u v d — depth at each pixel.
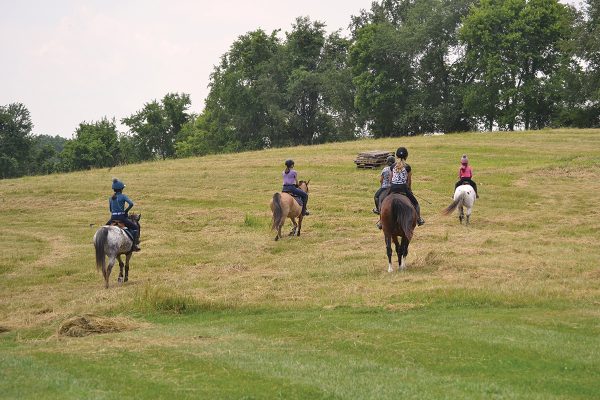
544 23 64.12
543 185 32.19
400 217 16.42
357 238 22.92
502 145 44.81
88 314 13.48
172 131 103.06
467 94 65.94
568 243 20.31
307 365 9.49
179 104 101.00
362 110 73.69
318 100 80.00
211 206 30.88
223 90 79.00
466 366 9.31
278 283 16.70
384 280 16.09
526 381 8.58
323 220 26.59
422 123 74.19
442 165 38.12
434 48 70.62
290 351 10.45
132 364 9.80
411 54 70.00
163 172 40.94
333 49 81.75
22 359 10.27
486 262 17.33
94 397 8.16
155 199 32.78
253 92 78.50
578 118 65.31
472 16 63.66
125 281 18.44
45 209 31.84
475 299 13.77
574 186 31.75
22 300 16.55
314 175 36.53
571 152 40.88
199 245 23.11
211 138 86.00
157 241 23.81
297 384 8.55
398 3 80.81
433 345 10.41
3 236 26.09
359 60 72.12
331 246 21.66
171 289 15.80
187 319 13.92
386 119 74.38
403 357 9.85
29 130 99.12
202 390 8.45
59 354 10.56
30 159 100.50
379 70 71.69
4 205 32.78
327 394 8.12
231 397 8.16
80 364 9.90
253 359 9.91
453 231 23.19
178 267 19.95
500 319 12.12
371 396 7.96
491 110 66.81
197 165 43.31
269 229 25.48
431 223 25.19
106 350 10.70
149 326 13.03
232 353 10.28
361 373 9.07
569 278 15.52
